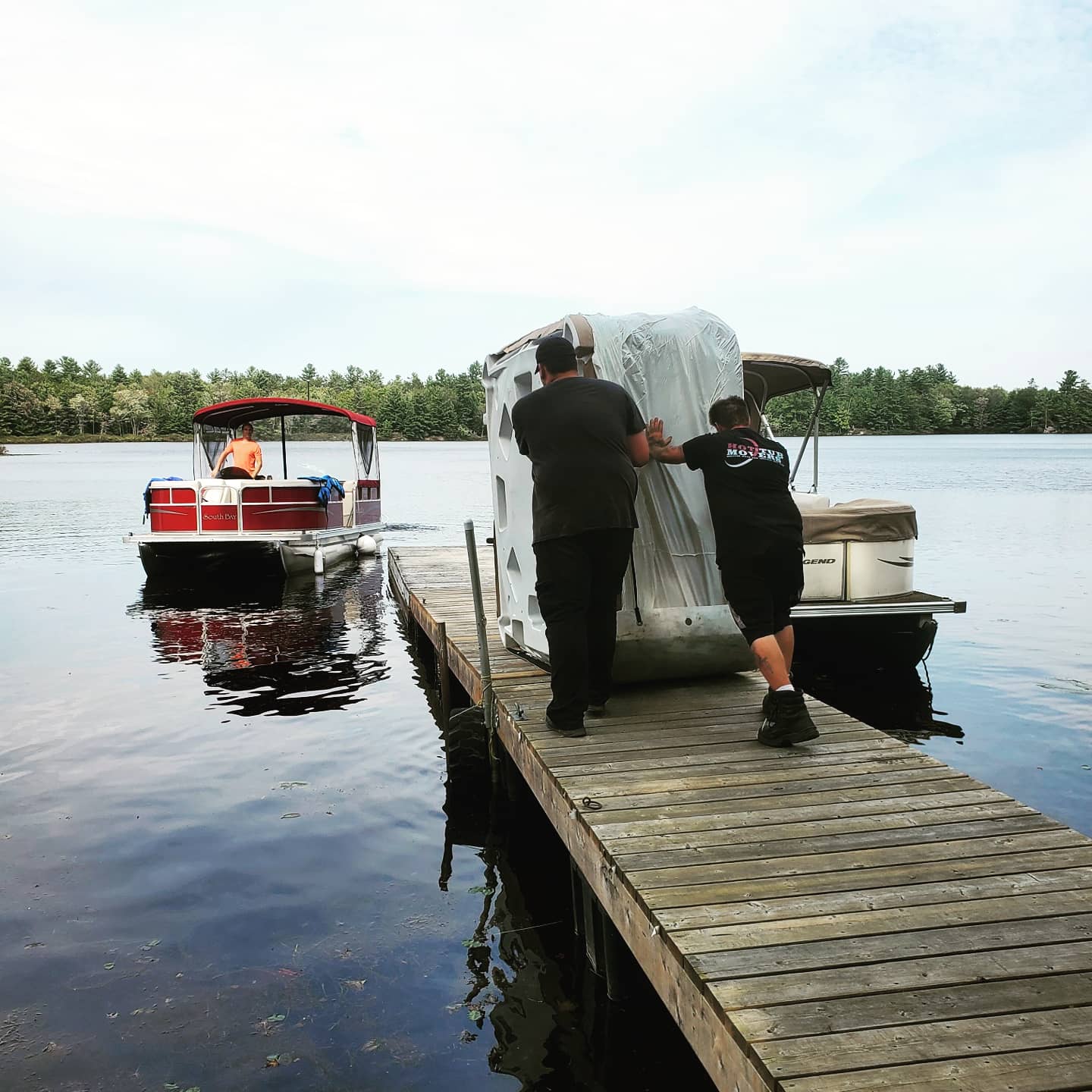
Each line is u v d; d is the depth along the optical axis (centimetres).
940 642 904
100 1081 279
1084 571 1351
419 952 358
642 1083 282
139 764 577
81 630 1038
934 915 253
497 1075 285
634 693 492
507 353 594
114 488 3809
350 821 489
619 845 303
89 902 394
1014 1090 183
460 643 654
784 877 278
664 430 455
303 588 1378
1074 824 464
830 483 3575
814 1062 192
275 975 338
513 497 555
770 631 396
